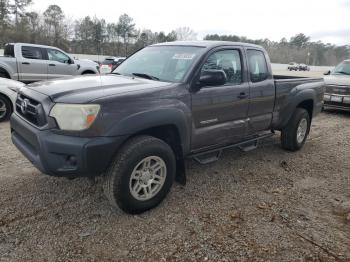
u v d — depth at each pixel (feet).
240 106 14.12
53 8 189.78
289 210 11.78
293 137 18.16
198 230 10.27
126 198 10.42
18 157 15.79
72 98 9.63
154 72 13.12
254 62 15.28
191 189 13.17
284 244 9.72
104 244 9.41
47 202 11.56
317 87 19.43
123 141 10.05
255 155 17.87
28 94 10.91
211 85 12.01
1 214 10.61
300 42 346.74
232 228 10.45
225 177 14.58
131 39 213.46
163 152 11.08
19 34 170.81
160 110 10.76
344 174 15.62
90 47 206.49
